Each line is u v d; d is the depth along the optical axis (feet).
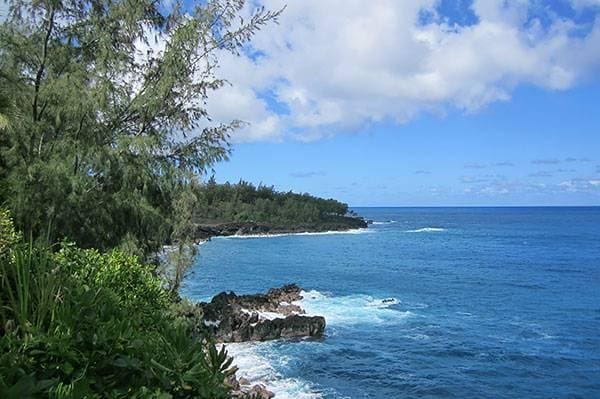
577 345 76.23
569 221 578.66
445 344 75.51
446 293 122.93
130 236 41.19
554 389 58.18
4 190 36.96
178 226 43.27
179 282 41.55
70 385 9.13
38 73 42.04
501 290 128.26
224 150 47.11
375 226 477.77
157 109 44.11
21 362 9.51
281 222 390.21
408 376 61.41
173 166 43.88
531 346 75.51
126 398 9.71
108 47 42.57
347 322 89.04
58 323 10.91
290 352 70.03
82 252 20.20
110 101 42.80
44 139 41.55
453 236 347.77
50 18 41.60
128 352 10.48
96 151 39.70
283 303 105.60
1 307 11.34
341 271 166.30
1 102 37.96
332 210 455.63
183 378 10.25
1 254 14.79
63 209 38.34
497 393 56.75
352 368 63.72
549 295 121.60
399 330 83.87
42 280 11.98
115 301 13.76
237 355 67.82
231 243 284.41
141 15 44.68
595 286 135.85
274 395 54.24
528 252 234.99
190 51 43.42
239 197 397.60
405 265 183.52
